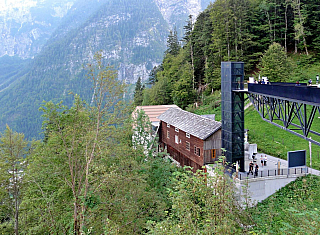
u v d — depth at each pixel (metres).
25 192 17.25
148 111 40.06
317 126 30.41
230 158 21.27
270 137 30.97
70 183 14.58
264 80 19.72
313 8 48.41
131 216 14.35
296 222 12.01
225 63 21.30
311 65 44.69
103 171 14.22
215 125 24.30
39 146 18.20
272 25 50.38
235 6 49.44
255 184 18.67
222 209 8.48
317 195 17.89
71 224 13.10
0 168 17.48
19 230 17.00
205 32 55.84
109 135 15.78
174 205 8.62
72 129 16.42
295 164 20.73
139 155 19.25
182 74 55.47
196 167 25.81
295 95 14.53
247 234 9.02
